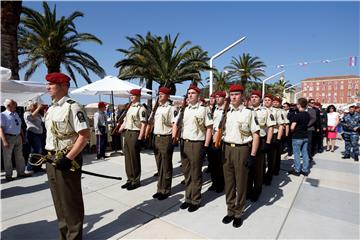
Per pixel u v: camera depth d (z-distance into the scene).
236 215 3.33
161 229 3.20
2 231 3.11
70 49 15.57
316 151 9.09
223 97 4.52
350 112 7.70
